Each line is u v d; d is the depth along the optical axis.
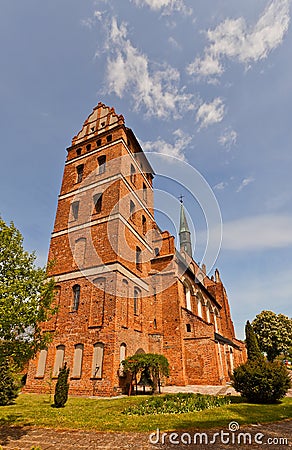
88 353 14.21
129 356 14.77
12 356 6.75
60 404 10.00
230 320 36.97
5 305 6.28
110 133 21.20
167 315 19.00
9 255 7.14
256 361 12.27
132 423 7.36
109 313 14.56
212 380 16.98
